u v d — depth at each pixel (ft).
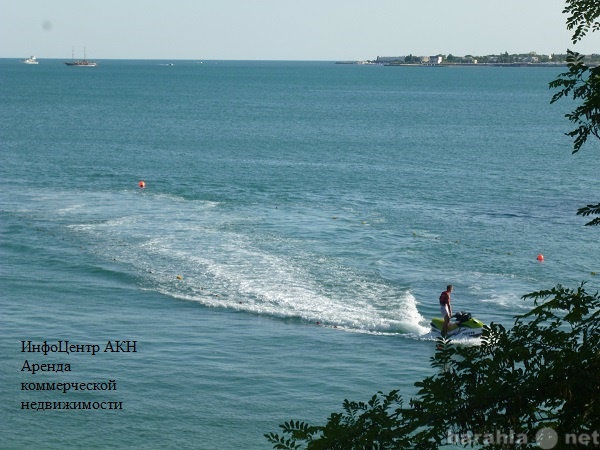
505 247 131.03
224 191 185.16
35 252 121.60
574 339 28.53
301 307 96.84
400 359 81.20
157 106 529.86
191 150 277.64
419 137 344.49
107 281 107.04
